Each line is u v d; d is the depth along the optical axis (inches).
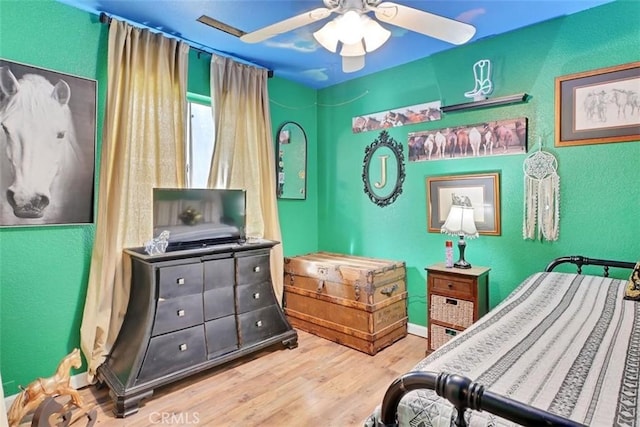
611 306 70.1
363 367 102.3
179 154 106.5
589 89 91.6
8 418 61.1
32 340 85.4
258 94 128.1
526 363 48.5
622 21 86.8
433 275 107.8
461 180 114.2
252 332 106.7
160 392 88.7
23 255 83.7
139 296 92.0
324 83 149.4
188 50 108.5
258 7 90.0
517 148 103.1
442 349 54.2
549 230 97.9
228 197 111.3
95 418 70.4
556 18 96.1
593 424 35.0
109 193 94.3
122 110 95.0
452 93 116.6
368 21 70.6
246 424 76.4
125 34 95.0
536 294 79.4
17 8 81.4
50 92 86.0
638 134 85.3
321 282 124.3
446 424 39.5
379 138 136.0
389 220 134.1
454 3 88.3
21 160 82.2
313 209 156.3
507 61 104.8
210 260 98.4
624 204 87.5
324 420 77.7
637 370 46.1
